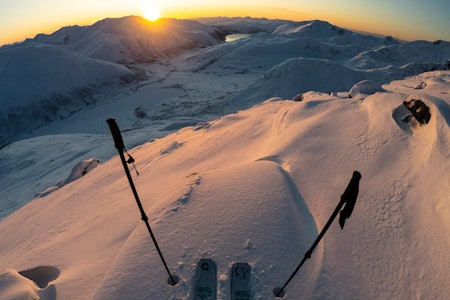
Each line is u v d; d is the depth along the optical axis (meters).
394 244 5.33
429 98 7.76
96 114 183.38
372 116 9.42
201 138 16.66
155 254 5.41
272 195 6.46
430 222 5.30
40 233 11.00
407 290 4.63
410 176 6.48
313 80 151.50
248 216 5.91
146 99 195.62
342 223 3.25
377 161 7.36
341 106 11.51
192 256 5.23
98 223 8.70
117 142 3.51
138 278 5.02
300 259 5.10
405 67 166.00
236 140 13.30
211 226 5.79
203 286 4.83
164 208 6.71
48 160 71.62
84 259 6.78
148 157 16.42
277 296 4.59
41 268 6.98
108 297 4.81
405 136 7.69
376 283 4.81
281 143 9.65
